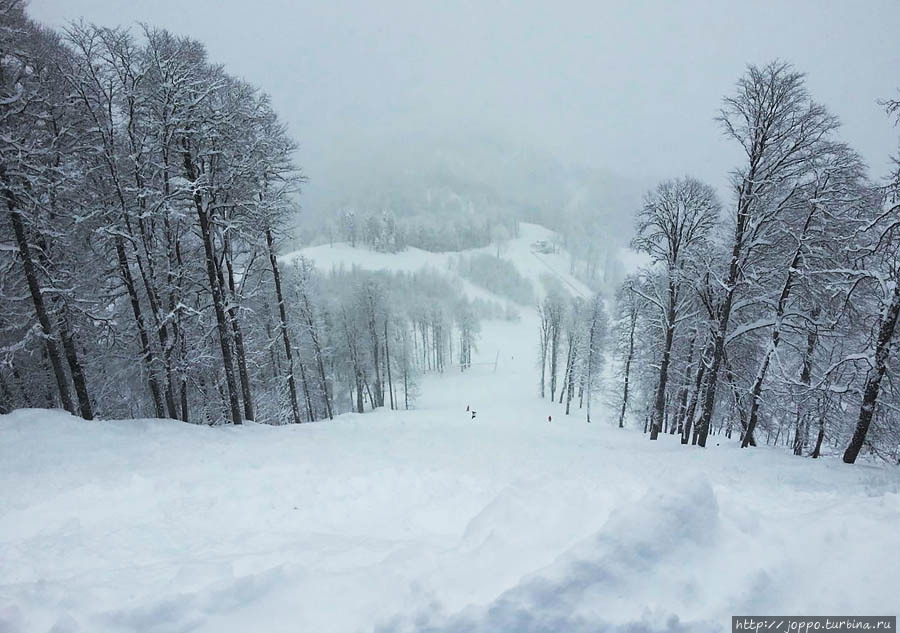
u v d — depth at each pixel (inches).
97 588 138.0
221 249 601.6
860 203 456.1
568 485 185.9
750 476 369.4
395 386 1963.6
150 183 522.0
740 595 111.7
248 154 551.2
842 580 115.4
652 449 536.7
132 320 541.0
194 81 503.5
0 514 243.3
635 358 1107.9
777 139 474.0
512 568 129.0
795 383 485.7
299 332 1074.7
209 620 119.8
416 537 197.5
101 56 452.8
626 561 117.6
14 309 524.1
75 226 488.1
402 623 111.7
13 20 449.7
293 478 312.0
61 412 457.4
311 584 132.1
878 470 392.8
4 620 121.9
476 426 869.8
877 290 449.7
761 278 531.2
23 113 445.4
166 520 227.3
